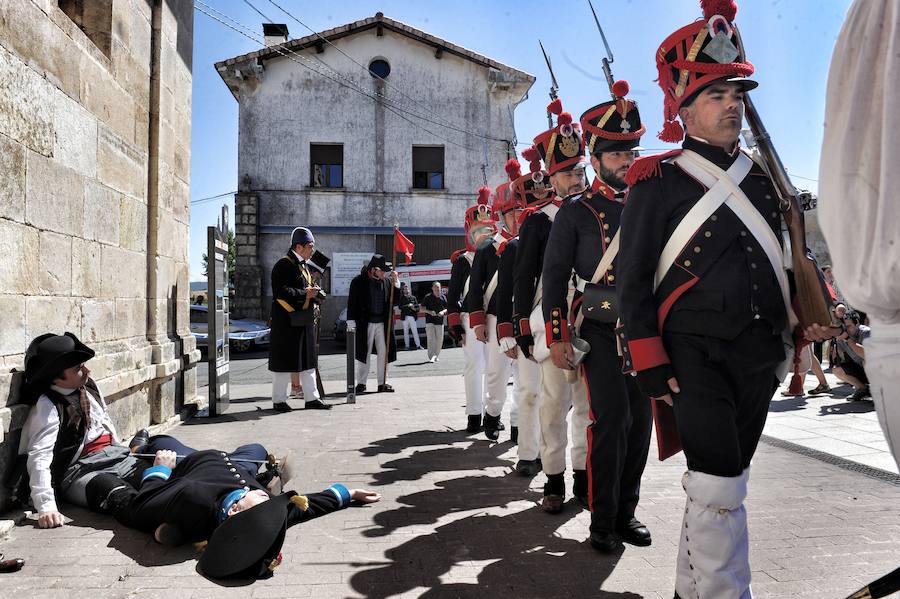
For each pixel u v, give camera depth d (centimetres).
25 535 341
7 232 370
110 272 519
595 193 350
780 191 223
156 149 612
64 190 439
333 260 2317
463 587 278
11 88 374
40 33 409
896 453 146
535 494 418
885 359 142
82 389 397
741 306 214
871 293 140
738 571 210
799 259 219
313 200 2312
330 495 383
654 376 219
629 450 333
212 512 326
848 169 144
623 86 340
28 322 391
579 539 335
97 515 372
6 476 359
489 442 577
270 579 287
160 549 323
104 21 520
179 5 684
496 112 2389
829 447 530
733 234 217
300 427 645
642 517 369
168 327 666
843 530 338
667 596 268
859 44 145
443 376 1137
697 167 226
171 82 649
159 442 414
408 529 351
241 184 2269
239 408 779
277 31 2431
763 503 385
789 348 231
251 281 2255
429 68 2366
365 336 910
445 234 2356
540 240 393
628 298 225
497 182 2380
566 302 337
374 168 2338
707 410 213
